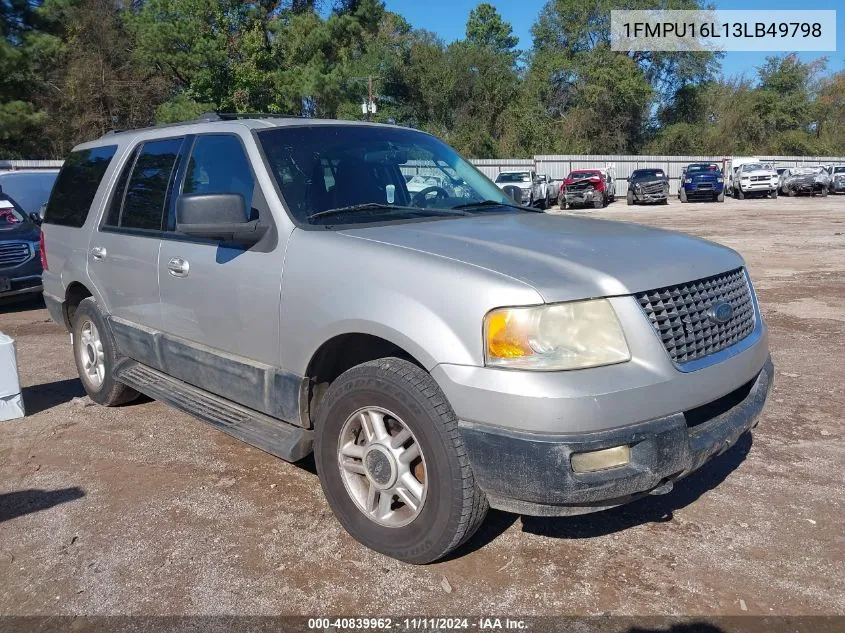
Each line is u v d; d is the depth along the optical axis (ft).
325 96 109.50
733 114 177.37
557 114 177.78
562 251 10.11
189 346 13.57
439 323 9.34
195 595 9.93
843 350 21.80
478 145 170.71
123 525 11.87
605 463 8.95
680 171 136.15
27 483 13.52
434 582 10.16
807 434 15.23
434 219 12.15
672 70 175.83
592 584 10.09
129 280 15.16
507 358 8.93
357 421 10.71
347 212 12.10
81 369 18.02
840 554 10.69
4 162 84.48
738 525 11.59
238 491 13.05
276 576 10.35
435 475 9.62
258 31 108.99
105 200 16.37
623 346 9.16
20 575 10.50
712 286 10.53
